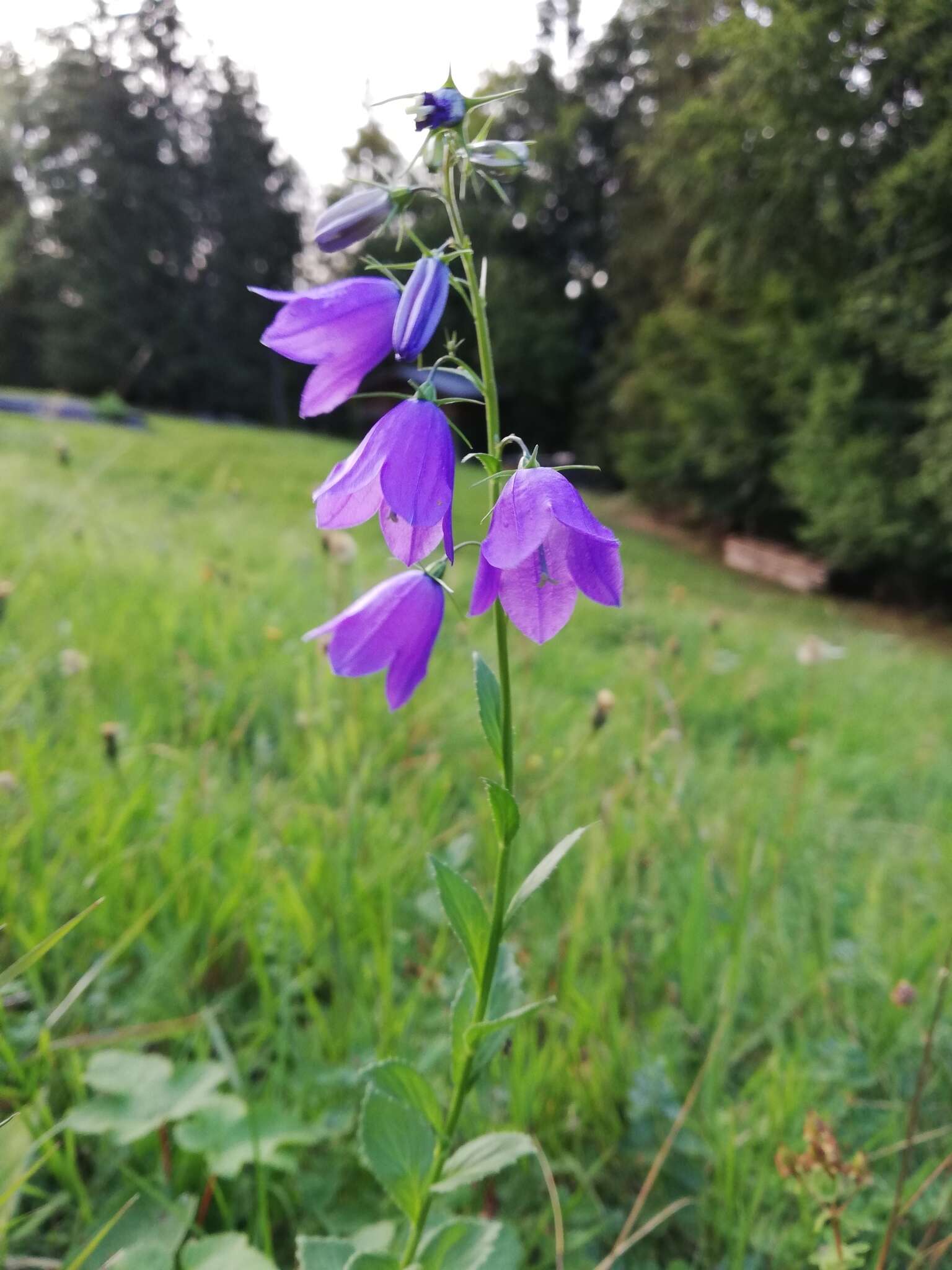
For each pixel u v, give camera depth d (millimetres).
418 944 281
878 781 521
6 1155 183
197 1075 205
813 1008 270
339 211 146
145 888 262
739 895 308
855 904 340
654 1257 200
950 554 1692
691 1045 252
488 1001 156
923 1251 193
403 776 370
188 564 658
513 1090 214
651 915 296
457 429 144
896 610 1781
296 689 427
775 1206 205
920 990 278
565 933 265
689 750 412
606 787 370
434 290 139
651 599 1090
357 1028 237
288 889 262
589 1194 206
